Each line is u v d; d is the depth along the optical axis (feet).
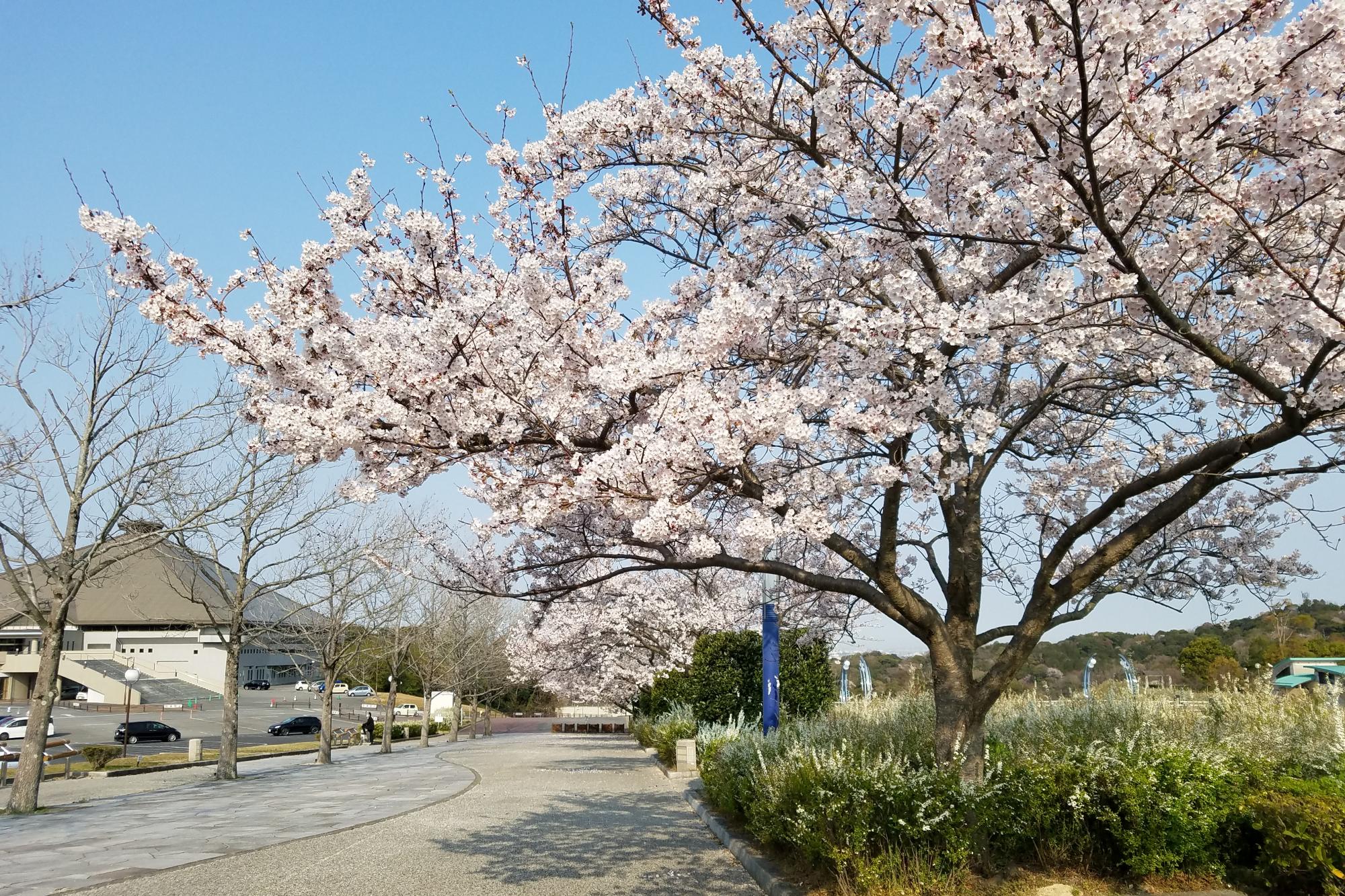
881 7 16.35
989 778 20.95
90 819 40.14
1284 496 24.97
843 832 20.31
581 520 24.94
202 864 27.40
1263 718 26.07
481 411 19.83
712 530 25.13
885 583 21.36
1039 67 14.12
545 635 82.58
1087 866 20.40
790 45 21.04
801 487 20.22
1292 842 18.02
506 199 23.94
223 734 61.57
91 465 48.78
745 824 30.89
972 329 16.87
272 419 19.20
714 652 62.44
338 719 160.25
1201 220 15.83
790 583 32.58
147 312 19.21
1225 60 13.75
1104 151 15.81
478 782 53.62
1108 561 19.98
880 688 55.01
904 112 19.45
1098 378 22.04
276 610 142.10
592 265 24.16
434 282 21.81
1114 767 20.86
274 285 20.31
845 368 19.47
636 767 64.54
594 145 25.08
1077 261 16.51
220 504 51.44
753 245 23.24
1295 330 17.99
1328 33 13.47
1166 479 18.88
